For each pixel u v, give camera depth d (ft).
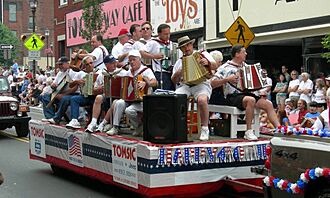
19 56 205.77
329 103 26.66
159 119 24.94
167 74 32.17
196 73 26.07
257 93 27.76
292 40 54.95
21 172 37.68
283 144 20.47
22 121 56.44
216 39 62.95
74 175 36.47
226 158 25.82
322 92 44.57
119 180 27.27
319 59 50.65
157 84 29.76
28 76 99.40
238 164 26.18
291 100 45.85
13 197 29.89
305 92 46.93
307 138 19.74
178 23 70.23
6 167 39.73
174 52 32.01
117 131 29.30
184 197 25.62
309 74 50.03
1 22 214.07
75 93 35.24
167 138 24.77
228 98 27.78
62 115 35.04
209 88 27.22
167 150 24.41
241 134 27.84
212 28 64.28
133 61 28.35
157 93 26.03
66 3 105.50
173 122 24.77
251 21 58.49
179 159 24.64
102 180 29.32
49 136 35.78
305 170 19.45
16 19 227.61
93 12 78.74
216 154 25.57
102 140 28.94
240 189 26.17
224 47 61.62
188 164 24.89
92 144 30.07
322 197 19.20
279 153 20.63
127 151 26.27
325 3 49.93
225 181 25.80
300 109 39.47
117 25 85.56
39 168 39.29
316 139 19.40
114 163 27.71
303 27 51.80
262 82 27.20
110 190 31.37
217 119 28.45
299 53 62.54
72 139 32.48
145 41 33.19
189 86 27.30
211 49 63.77
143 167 24.81
